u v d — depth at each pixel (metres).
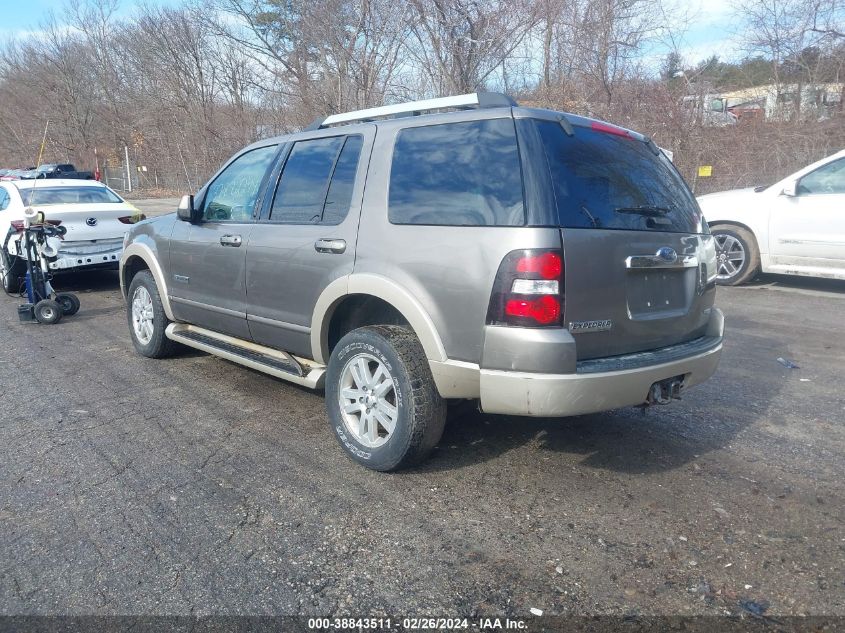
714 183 14.05
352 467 3.94
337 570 2.95
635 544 3.13
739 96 16.45
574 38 15.79
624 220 3.51
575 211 3.30
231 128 23.45
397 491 3.64
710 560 3.01
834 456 4.05
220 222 5.06
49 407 4.95
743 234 9.02
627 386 3.37
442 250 3.46
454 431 4.43
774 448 4.17
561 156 3.41
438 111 4.07
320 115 17.91
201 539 3.19
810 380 5.45
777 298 8.50
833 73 15.08
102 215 9.15
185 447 4.23
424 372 3.61
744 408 4.84
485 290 3.29
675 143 14.58
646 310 3.62
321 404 5.01
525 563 2.99
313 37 17.47
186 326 5.74
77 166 39.41
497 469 3.89
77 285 10.36
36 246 7.86
